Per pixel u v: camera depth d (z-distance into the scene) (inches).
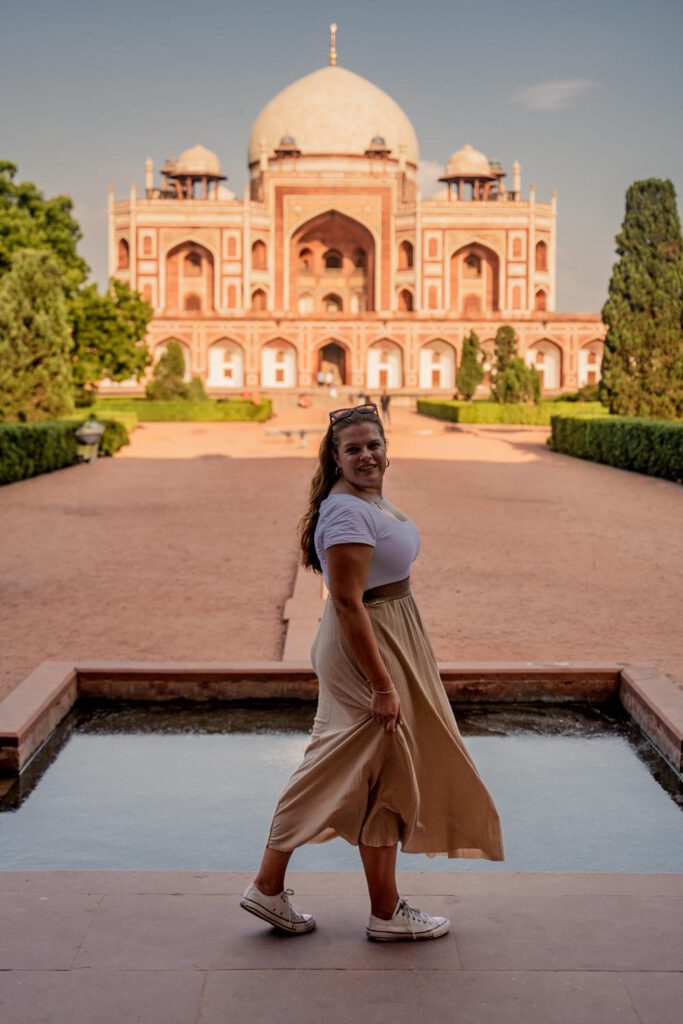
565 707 207.5
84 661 213.6
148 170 2300.7
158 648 235.6
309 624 248.5
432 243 2194.9
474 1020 88.8
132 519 465.7
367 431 106.9
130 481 649.0
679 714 179.5
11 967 96.9
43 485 627.2
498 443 1032.8
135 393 2046.0
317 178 2198.6
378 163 2331.4
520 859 139.8
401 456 849.5
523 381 1414.9
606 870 136.7
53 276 838.5
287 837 104.0
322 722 107.9
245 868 136.4
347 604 100.7
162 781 168.6
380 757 102.3
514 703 209.5
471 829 108.7
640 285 872.3
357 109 2353.6
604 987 94.0
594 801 160.7
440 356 2118.6
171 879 116.9
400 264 2233.0
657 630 252.7
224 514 482.0
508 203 2191.2
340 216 2237.9
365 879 120.7
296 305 2276.1
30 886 114.4
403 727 103.7
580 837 147.0
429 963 98.7
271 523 450.3
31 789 165.2
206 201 2169.0
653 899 112.0
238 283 2181.3
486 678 209.2
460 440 1076.5
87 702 208.8
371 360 2124.8
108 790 164.7
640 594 297.0
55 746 185.5
